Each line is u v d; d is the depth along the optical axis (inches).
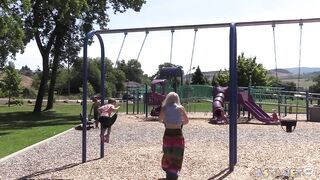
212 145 498.6
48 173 346.6
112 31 398.9
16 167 379.6
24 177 334.6
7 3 1062.4
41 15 1403.8
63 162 399.5
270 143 516.4
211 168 350.6
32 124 927.0
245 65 2026.3
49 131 745.0
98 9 1460.4
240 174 325.4
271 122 848.3
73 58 1535.4
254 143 517.0
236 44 357.1
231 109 348.8
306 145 491.5
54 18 1429.6
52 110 1518.2
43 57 1430.9
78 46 1519.4
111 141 562.6
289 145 493.0
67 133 677.3
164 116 308.8
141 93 1336.1
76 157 427.8
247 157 400.8
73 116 1211.9
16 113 1373.0
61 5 1280.8
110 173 336.5
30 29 1317.7
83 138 395.9
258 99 1145.4
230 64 352.2
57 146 518.9
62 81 3169.3
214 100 903.1
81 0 1312.7
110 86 2465.6
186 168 350.9
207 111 1355.8
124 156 414.0
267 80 2065.7
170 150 304.5
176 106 309.0
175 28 384.5
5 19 1064.8
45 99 2874.0
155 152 433.7
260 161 379.2
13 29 1128.8
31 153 462.3
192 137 597.6
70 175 335.0
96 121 754.8
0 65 1342.3
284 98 1109.1
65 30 1460.4
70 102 2322.8
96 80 2925.7
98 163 383.2
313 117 925.2
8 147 527.8
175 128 306.3
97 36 417.4
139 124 824.9
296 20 361.4
